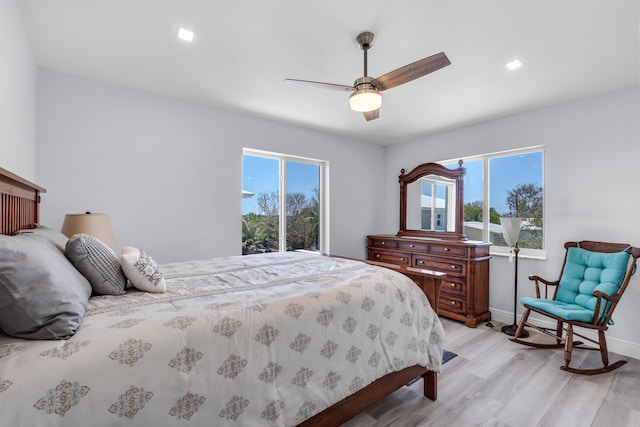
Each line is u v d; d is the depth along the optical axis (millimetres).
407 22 1771
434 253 3652
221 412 1081
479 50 2059
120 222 2672
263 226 3785
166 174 2900
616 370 2289
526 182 3326
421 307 1885
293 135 3818
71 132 2451
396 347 1716
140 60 2238
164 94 2857
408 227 4367
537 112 3145
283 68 2350
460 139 3840
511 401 1903
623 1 1566
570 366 2352
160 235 2873
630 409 1820
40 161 2326
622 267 2383
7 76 1519
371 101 1960
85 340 929
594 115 2773
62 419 805
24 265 937
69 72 2418
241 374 1142
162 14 1725
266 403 1195
